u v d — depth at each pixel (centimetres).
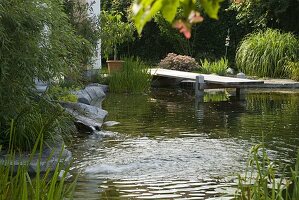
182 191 471
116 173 531
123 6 2220
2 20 571
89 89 1211
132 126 833
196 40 2166
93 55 1134
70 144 676
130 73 1369
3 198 264
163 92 1381
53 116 616
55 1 692
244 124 852
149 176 523
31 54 582
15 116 583
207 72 1706
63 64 693
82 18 1312
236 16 1980
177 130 797
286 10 1856
